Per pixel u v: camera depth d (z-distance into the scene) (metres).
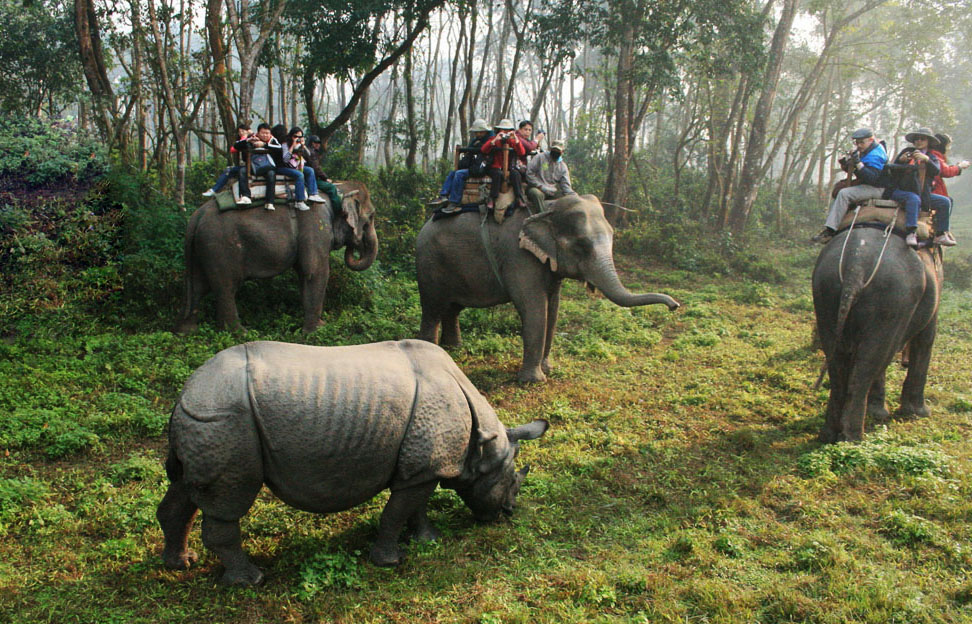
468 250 8.57
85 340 8.54
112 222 10.57
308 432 3.94
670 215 22.08
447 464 4.31
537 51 19.72
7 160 10.92
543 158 8.49
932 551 4.73
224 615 3.97
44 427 6.09
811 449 6.55
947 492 5.52
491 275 8.53
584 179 25.17
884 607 4.07
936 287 6.79
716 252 18.12
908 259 6.50
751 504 5.36
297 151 9.67
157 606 4.04
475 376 8.49
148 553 4.53
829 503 5.41
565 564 4.55
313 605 4.04
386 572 4.40
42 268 9.68
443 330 9.69
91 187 11.20
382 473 4.20
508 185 8.39
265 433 3.88
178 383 7.55
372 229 10.58
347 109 17.83
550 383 8.34
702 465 6.14
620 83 18.86
